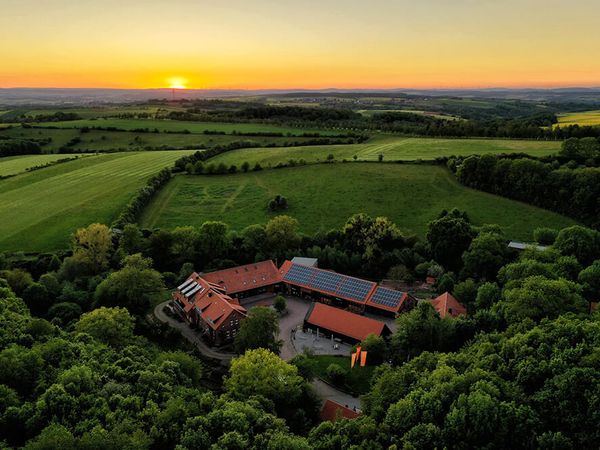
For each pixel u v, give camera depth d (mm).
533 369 57344
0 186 188750
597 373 52562
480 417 49375
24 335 71438
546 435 47094
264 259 133250
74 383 57719
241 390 68562
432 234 129125
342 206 166750
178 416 54406
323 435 55312
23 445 50062
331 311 103500
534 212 153375
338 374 83625
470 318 86812
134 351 77812
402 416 54375
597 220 141250
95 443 45750
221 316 98750
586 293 90688
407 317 87875
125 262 120188
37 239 143125
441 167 191500
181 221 160500
